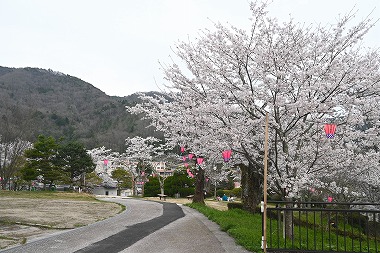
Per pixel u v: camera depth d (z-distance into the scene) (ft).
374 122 36.06
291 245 28.40
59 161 125.18
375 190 58.59
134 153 135.03
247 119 34.60
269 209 25.71
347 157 34.86
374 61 35.19
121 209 60.59
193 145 45.50
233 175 93.61
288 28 34.83
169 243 29.48
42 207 59.16
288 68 33.60
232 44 35.19
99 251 25.85
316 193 56.29
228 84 35.63
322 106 30.50
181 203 80.38
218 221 41.83
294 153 34.17
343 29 33.91
